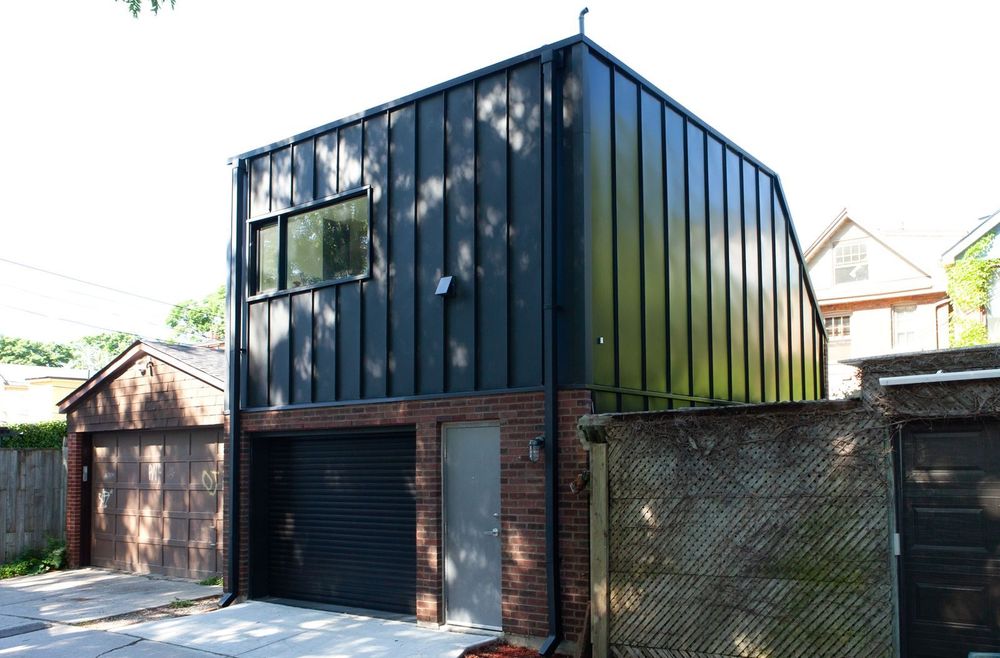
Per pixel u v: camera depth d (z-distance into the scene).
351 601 11.23
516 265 9.69
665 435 8.18
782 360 14.16
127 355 15.46
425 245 10.54
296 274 12.11
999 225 22.66
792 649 7.37
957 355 6.89
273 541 12.27
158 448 15.25
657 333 10.42
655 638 8.02
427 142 10.67
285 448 12.28
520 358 9.55
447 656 8.73
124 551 15.75
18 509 16.27
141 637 10.04
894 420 7.05
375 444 11.20
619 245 9.81
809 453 7.49
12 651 9.63
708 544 7.88
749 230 13.34
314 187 11.93
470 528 9.89
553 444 8.96
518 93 9.88
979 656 6.29
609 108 9.87
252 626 10.38
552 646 8.72
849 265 29.59
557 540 8.90
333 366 11.37
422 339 10.44
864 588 7.11
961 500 6.82
